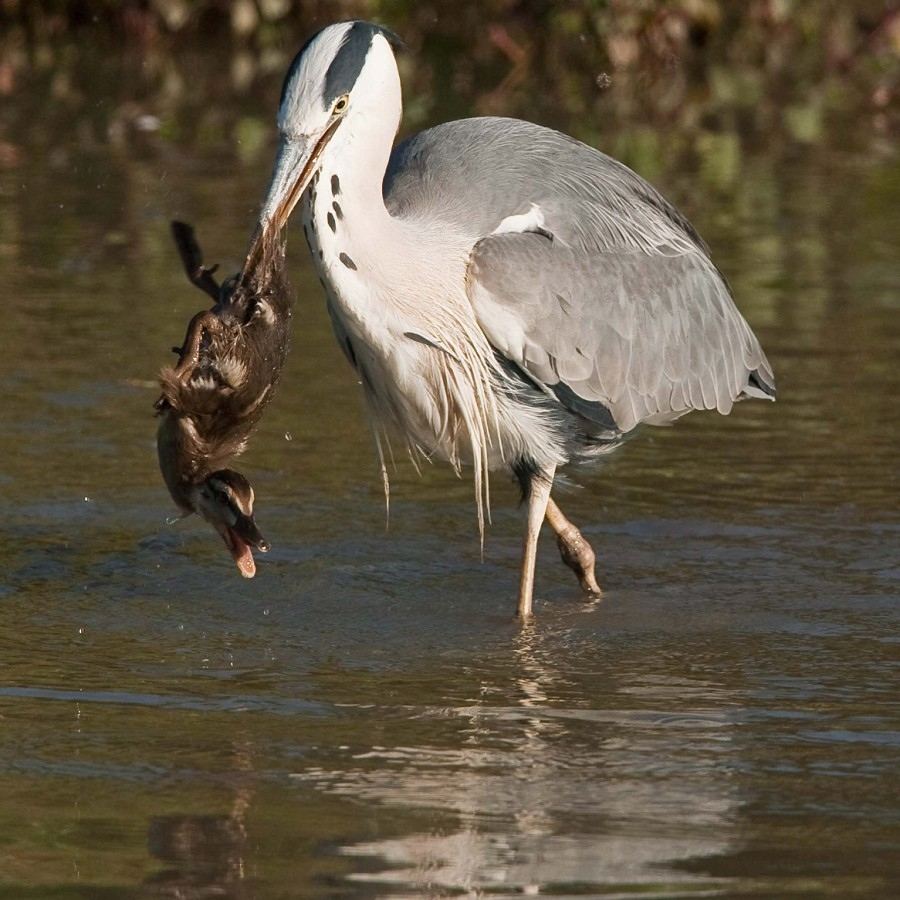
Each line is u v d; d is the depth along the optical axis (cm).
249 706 902
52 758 816
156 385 1547
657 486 1348
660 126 2805
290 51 3466
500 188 1148
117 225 2077
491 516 1295
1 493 1293
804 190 2345
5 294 1808
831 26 3484
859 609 1098
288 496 1310
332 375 1602
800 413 1511
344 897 661
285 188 1018
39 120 2719
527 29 3366
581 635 1048
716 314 1262
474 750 838
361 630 1052
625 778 800
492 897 661
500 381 1134
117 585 1125
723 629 1060
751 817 750
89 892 664
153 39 3522
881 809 763
